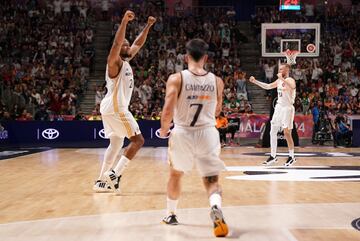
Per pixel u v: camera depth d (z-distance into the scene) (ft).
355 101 63.05
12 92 62.54
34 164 36.83
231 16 78.48
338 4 81.25
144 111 60.75
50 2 78.07
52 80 66.33
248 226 15.72
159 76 66.33
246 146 57.11
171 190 15.84
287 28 68.18
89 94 67.97
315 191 22.99
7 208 19.12
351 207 18.90
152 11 78.43
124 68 22.21
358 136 57.31
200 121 14.75
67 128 59.26
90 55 71.10
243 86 65.82
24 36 72.69
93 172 31.58
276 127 35.19
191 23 76.23
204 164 14.78
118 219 16.90
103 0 79.71
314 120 59.21
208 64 68.44
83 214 17.83
